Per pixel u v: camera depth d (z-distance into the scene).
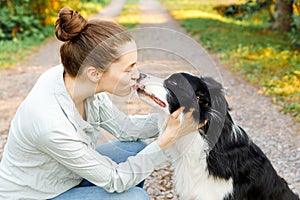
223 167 2.80
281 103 6.45
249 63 8.76
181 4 23.02
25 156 2.49
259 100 6.75
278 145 5.09
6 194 2.55
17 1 11.95
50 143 2.37
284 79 7.46
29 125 2.38
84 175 2.50
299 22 7.92
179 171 3.01
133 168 2.58
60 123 2.38
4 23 11.42
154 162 2.63
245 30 12.94
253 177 2.93
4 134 5.52
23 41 11.45
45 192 2.59
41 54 10.38
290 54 9.05
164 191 4.06
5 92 7.36
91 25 2.38
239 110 6.36
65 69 2.44
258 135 5.43
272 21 12.54
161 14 18.08
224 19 16.36
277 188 3.08
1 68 8.90
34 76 8.41
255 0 11.34
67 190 2.70
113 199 2.62
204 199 2.95
